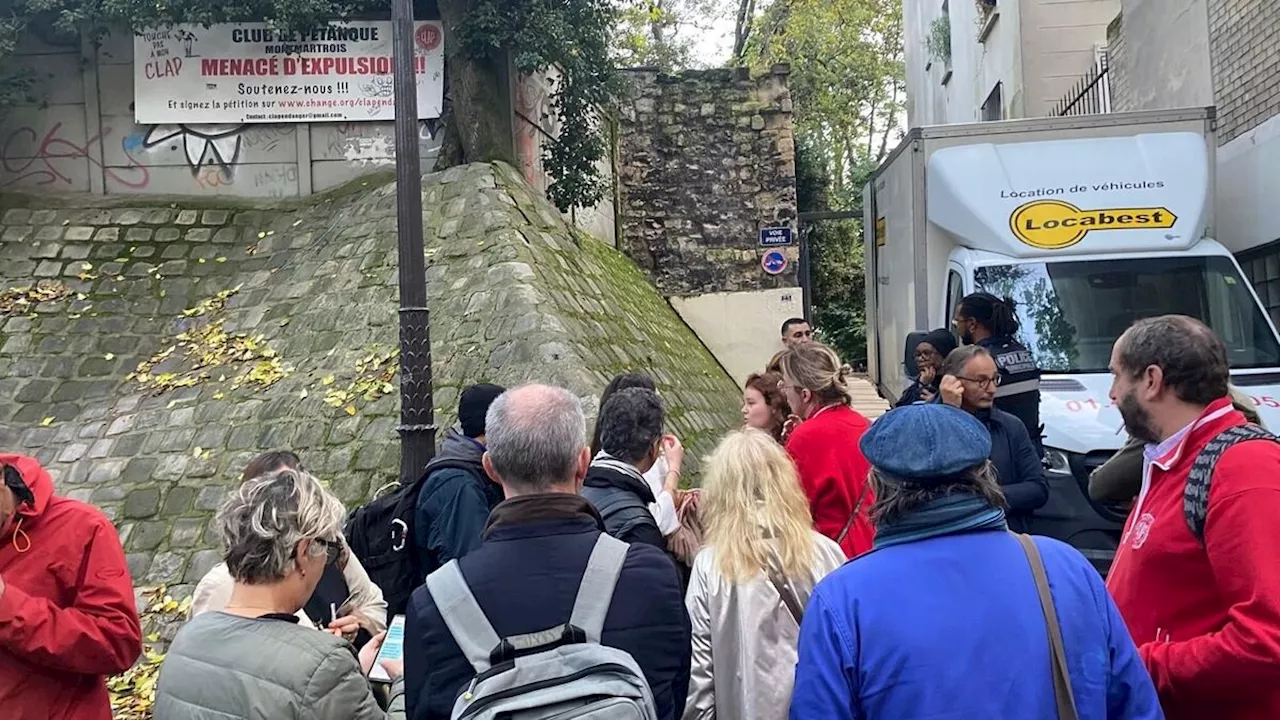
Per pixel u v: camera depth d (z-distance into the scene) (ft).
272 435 23.20
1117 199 22.56
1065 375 20.42
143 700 17.56
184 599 19.98
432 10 33.78
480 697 6.77
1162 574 7.98
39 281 30.12
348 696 7.54
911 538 6.86
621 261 42.01
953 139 24.44
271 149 34.19
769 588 8.88
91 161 34.24
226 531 8.13
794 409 13.89
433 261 27.20
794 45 82.48
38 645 8.63
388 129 34.12
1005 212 22.76
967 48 58.49
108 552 9.46
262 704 7.26
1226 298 21.33
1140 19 34.60
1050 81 44.86
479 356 23.50
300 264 29.63
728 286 45.52
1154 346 8.29
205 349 26.99
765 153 45.83
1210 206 23.08
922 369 17.72
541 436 7.84
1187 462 8.05
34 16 32.71
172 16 31.81
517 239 27.40
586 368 22.95
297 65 33.83
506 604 7.22
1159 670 7.59
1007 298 21.74
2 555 9.07
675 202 45.85
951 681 6.30
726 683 8.79
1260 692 7.25
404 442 16.55
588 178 38.17
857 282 75.97
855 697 6.53
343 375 24.38
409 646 7.36
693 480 23.89
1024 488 14.20
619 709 6.78
